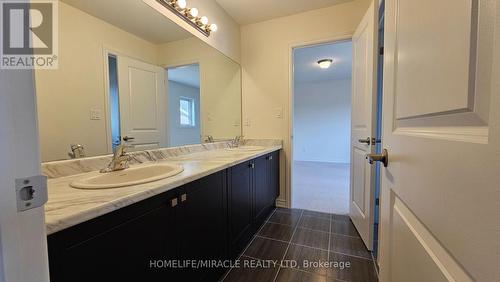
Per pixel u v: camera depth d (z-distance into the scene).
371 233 1.74
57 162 1.07
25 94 0.36
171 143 1.91
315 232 2.08
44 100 1.02
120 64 1.43
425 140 0.49
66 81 1.11
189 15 1.94
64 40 1.10
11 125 0.34
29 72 0.37
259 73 2.76
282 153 2.71
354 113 2.16
